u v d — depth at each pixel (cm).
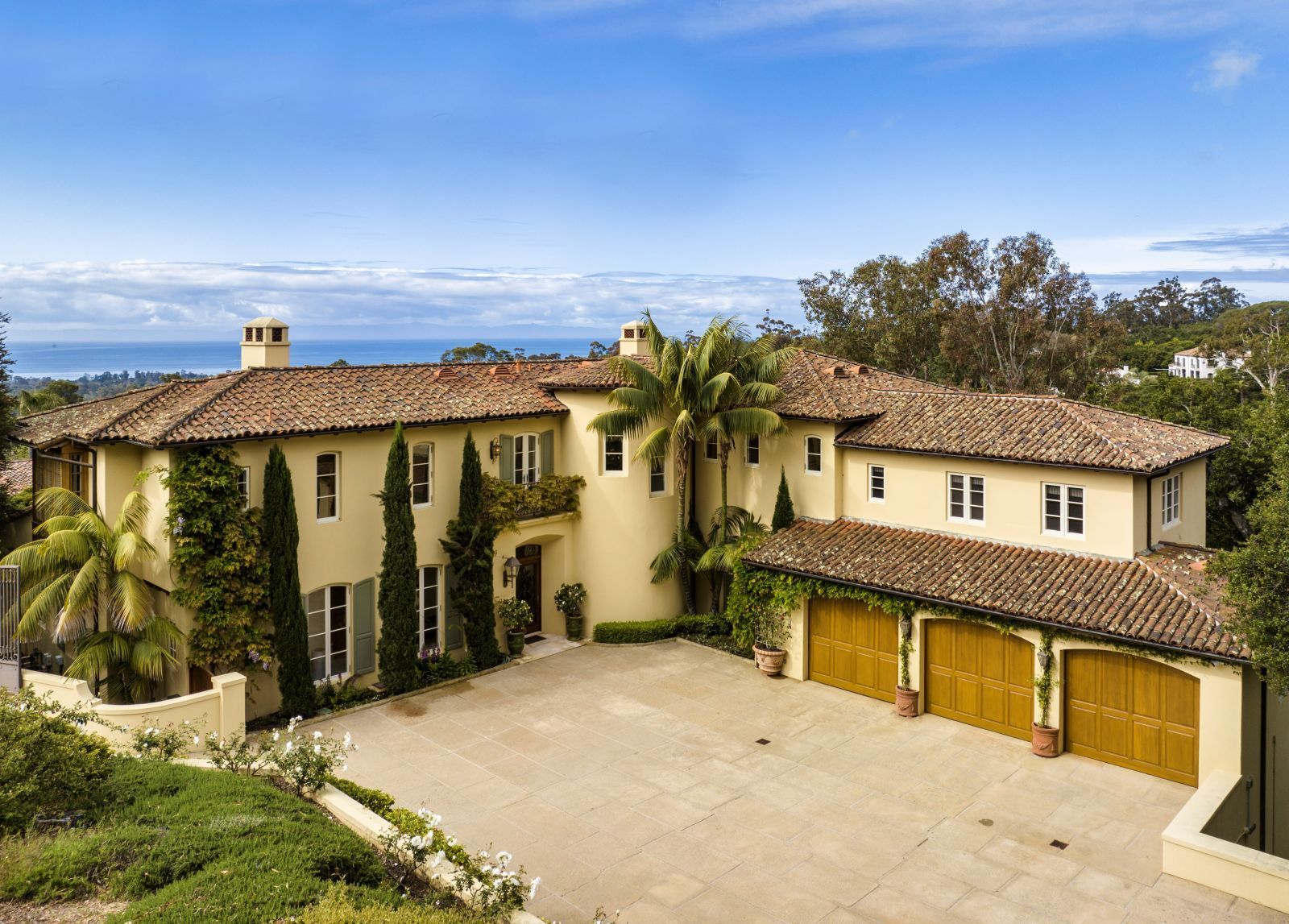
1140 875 1421
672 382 2552
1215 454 2592
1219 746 1638
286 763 1355
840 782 1744
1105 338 4853
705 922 1296
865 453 2373
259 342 2417
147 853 1035
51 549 1864
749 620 2383
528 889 1117
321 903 920
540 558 2689
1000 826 1577
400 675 2192
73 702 1759
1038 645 1856
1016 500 2095
